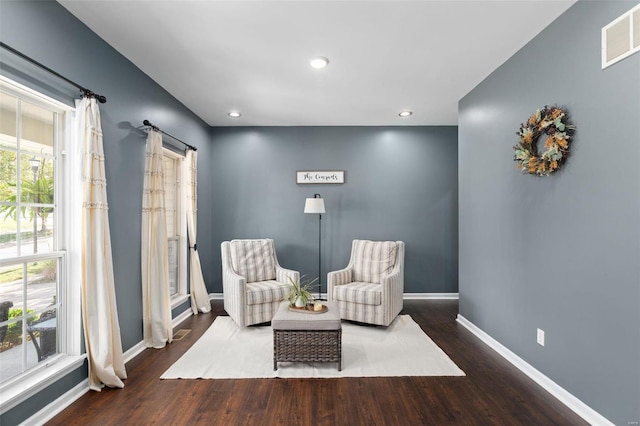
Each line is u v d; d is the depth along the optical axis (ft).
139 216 9.18
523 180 8.11
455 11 6.66
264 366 8.20
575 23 6.41
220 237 15.51
